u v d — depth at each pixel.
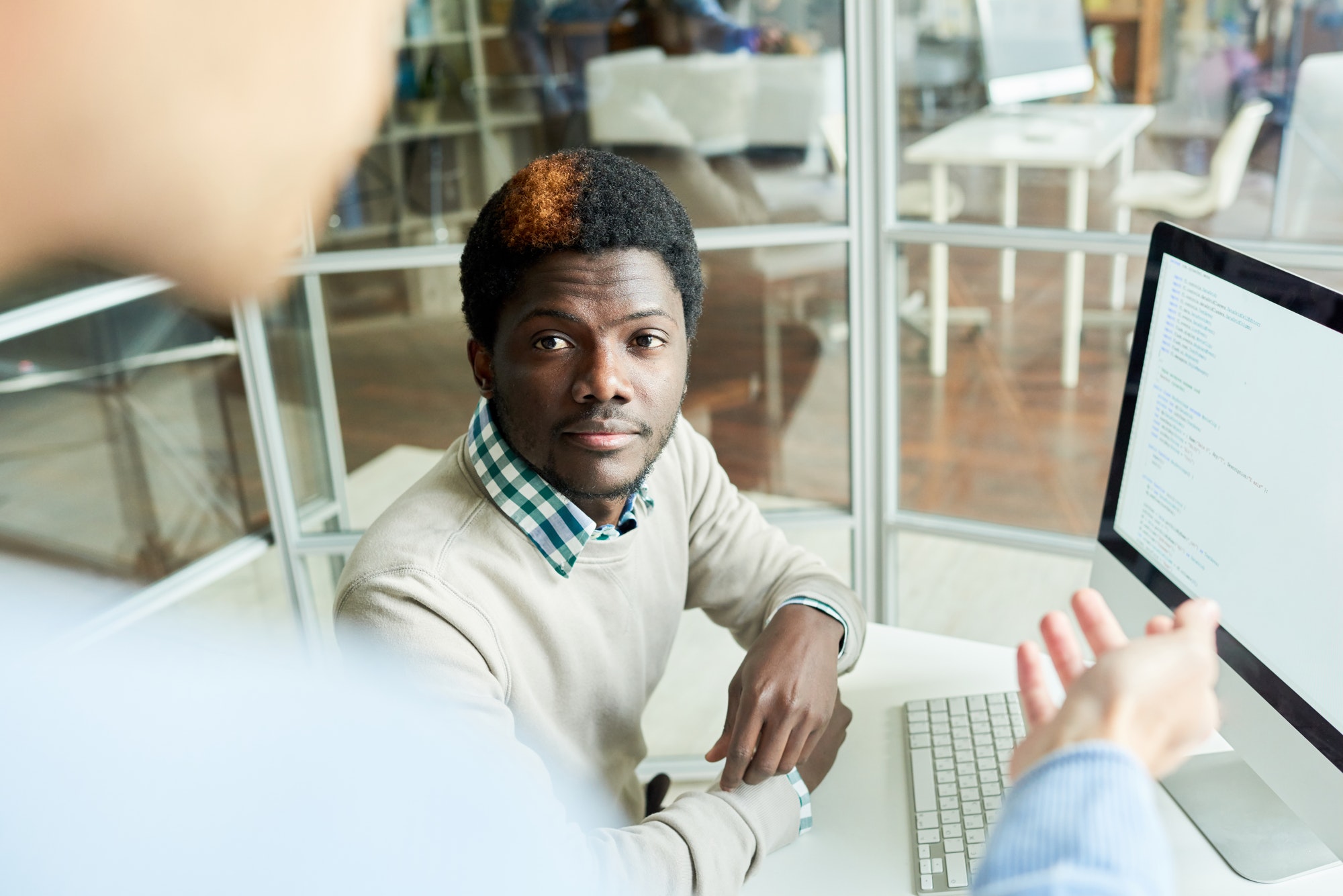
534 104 1.86
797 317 1.89
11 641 0.20
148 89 0.16
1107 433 2.08
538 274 0.80
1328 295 0.75
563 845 0.30
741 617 1.11
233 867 0.22
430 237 1.90
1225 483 0.87
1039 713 0.54
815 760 0.99
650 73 1.82
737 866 0.84
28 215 0.16
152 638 0.24
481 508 0.89
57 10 0.15
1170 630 0.52
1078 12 1.72
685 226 0.86
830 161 1.78
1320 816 0.80
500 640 0.87
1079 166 1.80
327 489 1.97
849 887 0.87
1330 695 0.78
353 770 0.24
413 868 0.24
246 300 0.18
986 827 0.90
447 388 1.97
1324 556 0.78
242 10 0.16
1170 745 0.47
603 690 0.97
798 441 1.98
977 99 1.73
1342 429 0.75
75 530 1.85
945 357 2.06
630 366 0.83
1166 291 0.94
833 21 1.71
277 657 0.25
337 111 0.17
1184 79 1.78
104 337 1.88
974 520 1.94
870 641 1.20
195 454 1.93
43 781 0.20
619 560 0.94
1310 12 1.73
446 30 1.83
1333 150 1.79
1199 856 0.87
